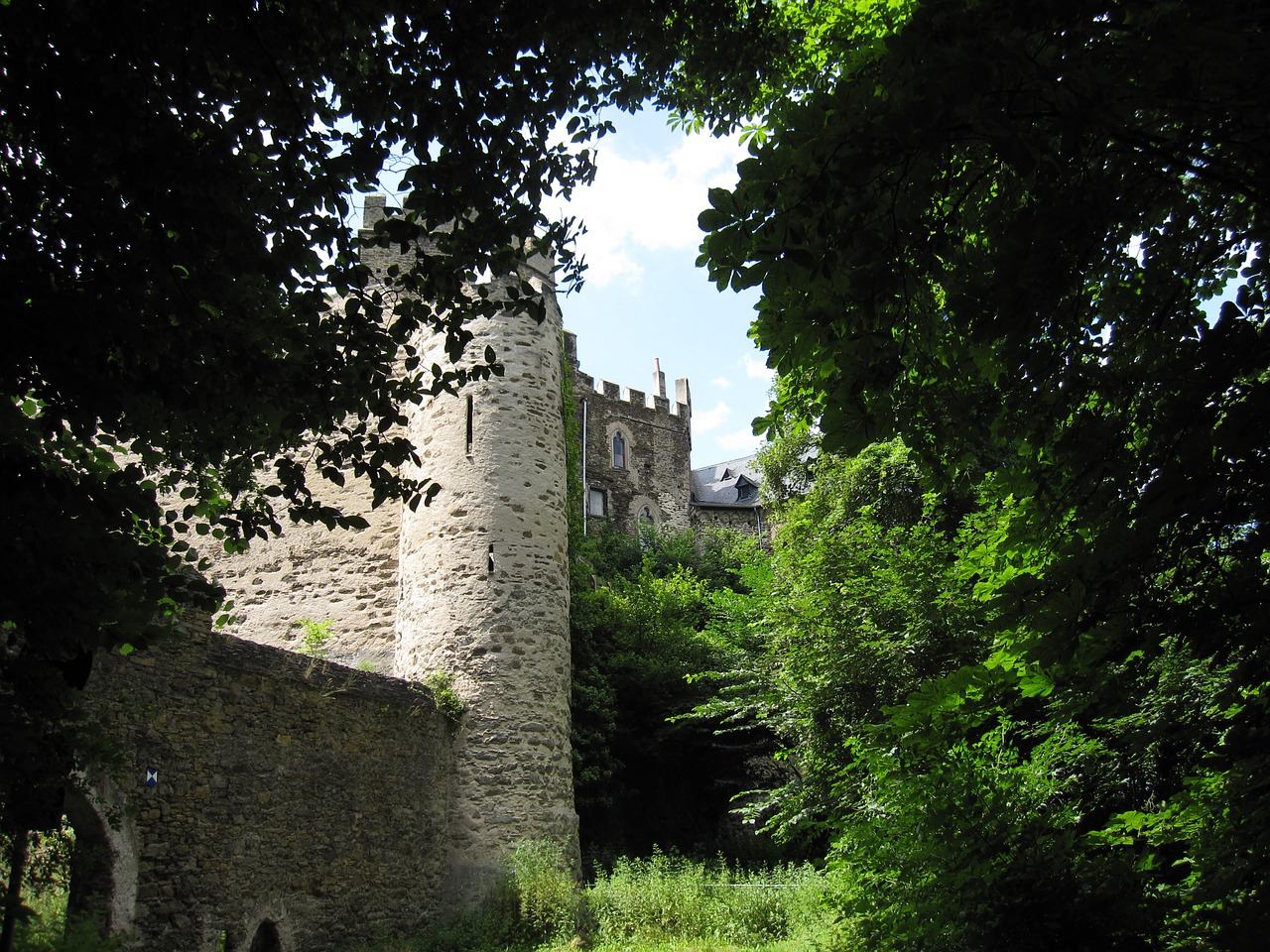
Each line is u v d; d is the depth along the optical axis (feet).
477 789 43.09
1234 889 18.17
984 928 20.06
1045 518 18.38
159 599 16.25
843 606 45.52
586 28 18.43
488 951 36.22
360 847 36.11
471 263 19.15
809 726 45.09
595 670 59.26
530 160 19.15
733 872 50.01
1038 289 14.19
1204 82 12.83
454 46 17.33
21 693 14.40
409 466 50.78
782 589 51.39
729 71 22.84
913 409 17.34
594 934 39.58
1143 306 17.42
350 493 56.59
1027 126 12.83
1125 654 17.40
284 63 17.22
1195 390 14.90
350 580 54.80
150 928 26.53
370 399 19.39
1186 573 16.78
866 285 14.10
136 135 15.74
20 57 14.66
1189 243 17.40
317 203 17.61
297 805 33.14
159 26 15.30
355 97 17.71
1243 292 15.87
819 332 15.26
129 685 27.07
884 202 14.12
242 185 16.69
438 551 47.50
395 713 39.65
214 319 17.58
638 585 73.72
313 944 32.86
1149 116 14.97
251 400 18.47
